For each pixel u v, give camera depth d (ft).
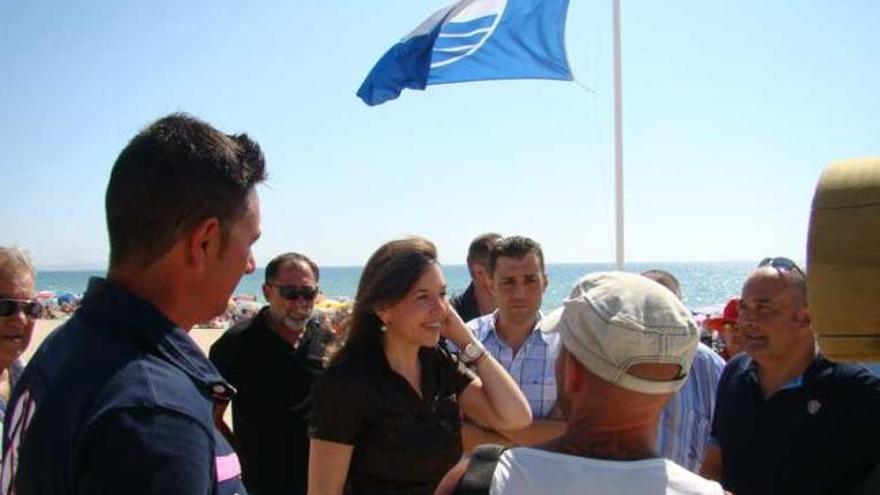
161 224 4.30
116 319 4.19
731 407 9.78
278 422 13.47
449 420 9.14
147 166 4.31
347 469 8.43
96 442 3.67
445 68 20.92
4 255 9.78
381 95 21.07
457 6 20.65
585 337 4.88
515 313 13.28
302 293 13.66
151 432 3.72
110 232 4.46
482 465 4.89
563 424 12.24
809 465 8.77
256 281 293.23
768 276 9.31
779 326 9.12
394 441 8.45
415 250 8.90
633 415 4.81
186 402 3.97
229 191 4.47
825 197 3.04
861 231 2.90
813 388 8.91
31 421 4.07
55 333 4.59
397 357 8.93
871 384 8.66
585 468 4.63
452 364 9.69
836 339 3.01
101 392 3.83
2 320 9.63
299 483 13.41
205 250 4.47
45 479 3.86
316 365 13.60
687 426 11.11
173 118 4.54
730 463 9.67
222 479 4.31
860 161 3.09
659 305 4.84
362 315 8.90
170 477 3.67
